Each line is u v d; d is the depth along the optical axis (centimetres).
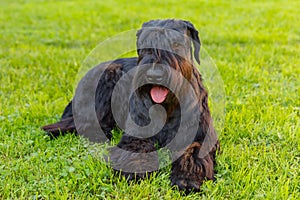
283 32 1034
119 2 1517
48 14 1327
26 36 1049
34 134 505
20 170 420
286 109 568
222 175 411
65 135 504
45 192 383
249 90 642
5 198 382
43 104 612
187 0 1509
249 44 938
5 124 529
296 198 373
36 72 759
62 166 429
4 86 684
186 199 374
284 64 773
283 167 417
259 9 1336
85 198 378
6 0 1697
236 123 528
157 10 1334
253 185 389
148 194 381
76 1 1602
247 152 448
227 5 1417
